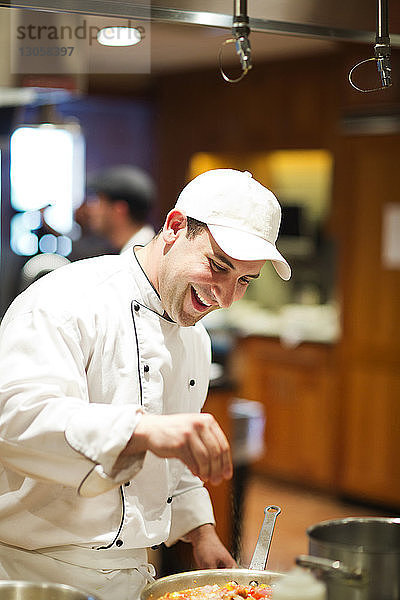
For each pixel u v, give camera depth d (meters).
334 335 5.88
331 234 5.91
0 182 6.89
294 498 5.71
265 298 7.03
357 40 1.89
